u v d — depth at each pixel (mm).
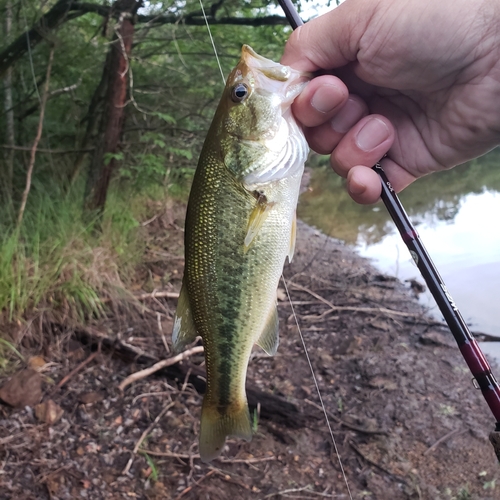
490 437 244
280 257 325
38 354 618
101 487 476
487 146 345
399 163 372
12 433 508
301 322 841
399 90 346
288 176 320
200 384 623
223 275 326
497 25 292
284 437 567
